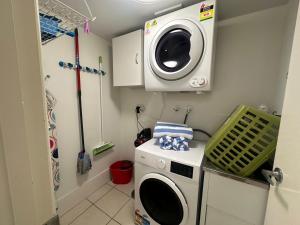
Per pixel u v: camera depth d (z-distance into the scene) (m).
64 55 1.48
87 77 1.73
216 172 0.99
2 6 0.25
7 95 0.26
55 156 1.42
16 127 0.28
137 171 1.34
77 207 1.63
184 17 1.21
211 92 1.55
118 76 1.76
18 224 0.30
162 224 1.23
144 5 1.24
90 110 1.80
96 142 1.91
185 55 1.29
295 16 0.93
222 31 1.44
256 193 0.88
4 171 0.27
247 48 1.34
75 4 1.21
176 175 1.12
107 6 1.25
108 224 1.42
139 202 1.35
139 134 1.93
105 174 2.05
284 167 0.61
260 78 1.31
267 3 1.17
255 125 0.89
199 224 1.11
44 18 0.91
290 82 0.60
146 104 2.01
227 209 0.98
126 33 1.75
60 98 1.48
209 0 1.11
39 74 0.31
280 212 0.63
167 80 1.37
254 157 0.89
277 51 1.22
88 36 1.70
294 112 0.56
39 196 0.33
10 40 0.26
